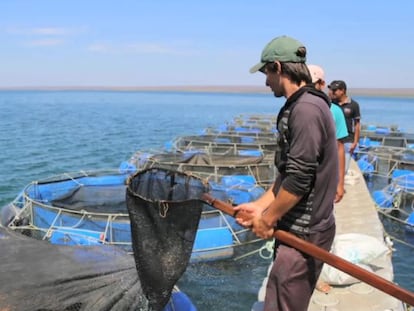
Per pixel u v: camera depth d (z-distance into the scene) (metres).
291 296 3.19
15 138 30.78
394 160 15.04
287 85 3.01
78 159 23.52
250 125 25.14
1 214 9.27
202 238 8.06
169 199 3.48
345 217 7.89
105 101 119.94
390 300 4.91
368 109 100.81
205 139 18.59
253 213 3.18
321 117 2.86
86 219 8.08
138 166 13.46
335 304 4.80
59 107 79.19
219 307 7.30
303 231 3.13
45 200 10.29
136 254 3.28
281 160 3.17
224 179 11.69
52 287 3.79
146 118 55.12
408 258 9.48
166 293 3.42
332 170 3.02
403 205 11.47
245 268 8.14
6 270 3.91
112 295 3.88
